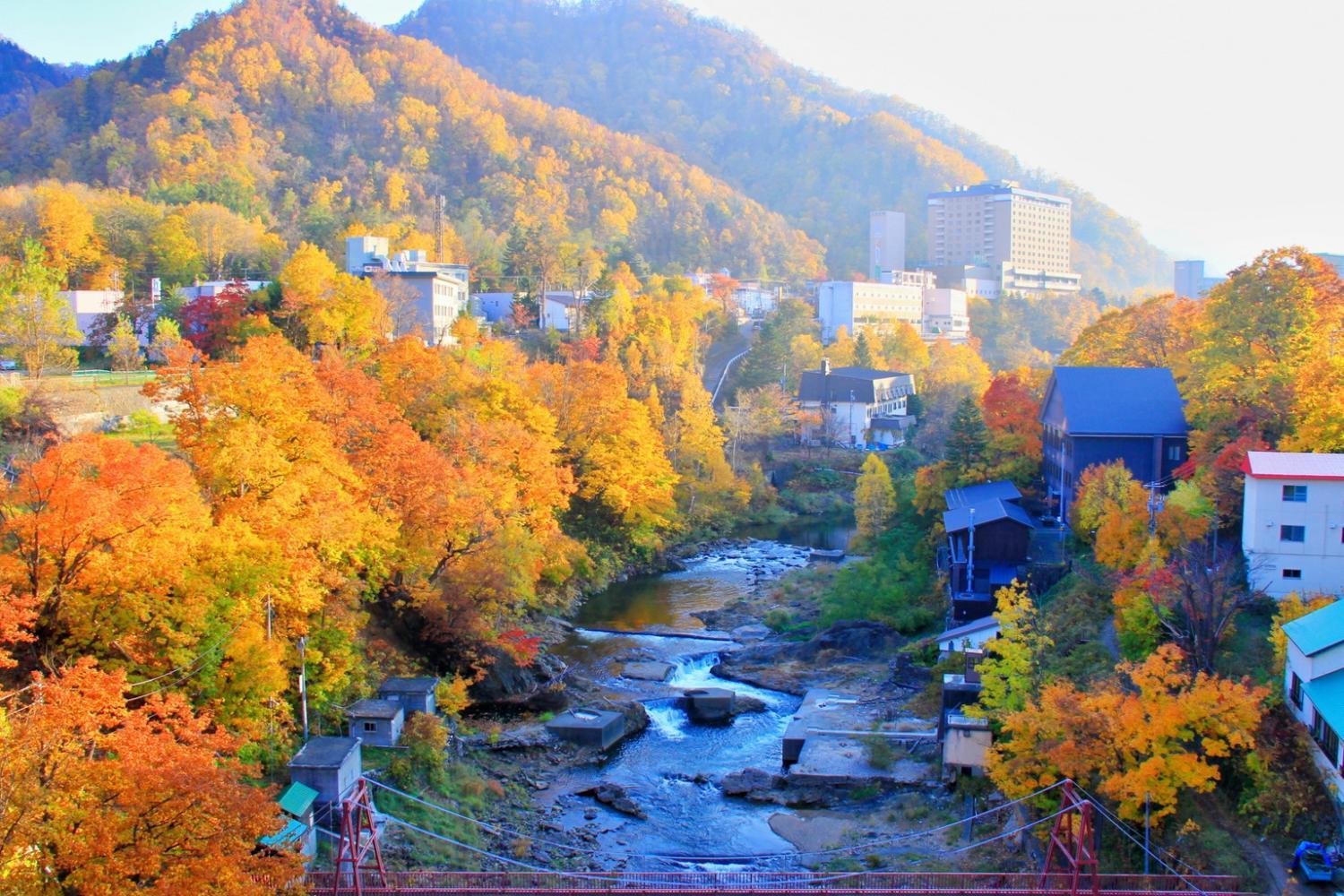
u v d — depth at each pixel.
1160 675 41.34
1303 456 53.97
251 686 44.97
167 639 43.31
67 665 39.22
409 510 63.69
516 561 68.00
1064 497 79.62
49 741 28.94
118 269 138.38
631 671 70.56
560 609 84.38
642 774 55.56
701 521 117.38
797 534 121.44
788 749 56.41
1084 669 52.78
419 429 85.00
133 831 29.09
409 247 177.25
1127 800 39.62
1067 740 40.78
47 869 28.20
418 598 62.38
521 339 151.75
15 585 40.31
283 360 63.22
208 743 33.88
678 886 41.25
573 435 101.44
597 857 45.84
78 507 41.00
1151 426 75.88
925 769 52.72
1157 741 39.00
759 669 70.81
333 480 56.06
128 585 41.66
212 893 28.16
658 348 147.00
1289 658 44.28
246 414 58.94
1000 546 69.94
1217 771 38.72
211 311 96.44
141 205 157.00
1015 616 51.31
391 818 43.81
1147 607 51.12
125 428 78.50
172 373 59.91
